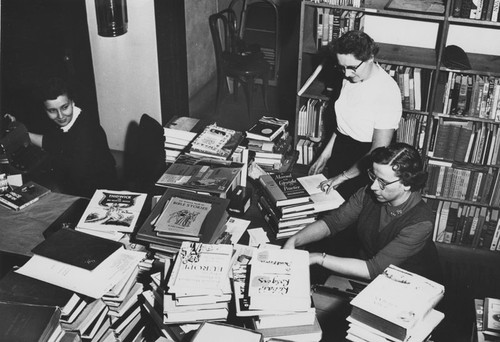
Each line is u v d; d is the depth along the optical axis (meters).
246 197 3.01
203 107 6.21
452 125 3.90
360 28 3.93
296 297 2.07
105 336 2.33
